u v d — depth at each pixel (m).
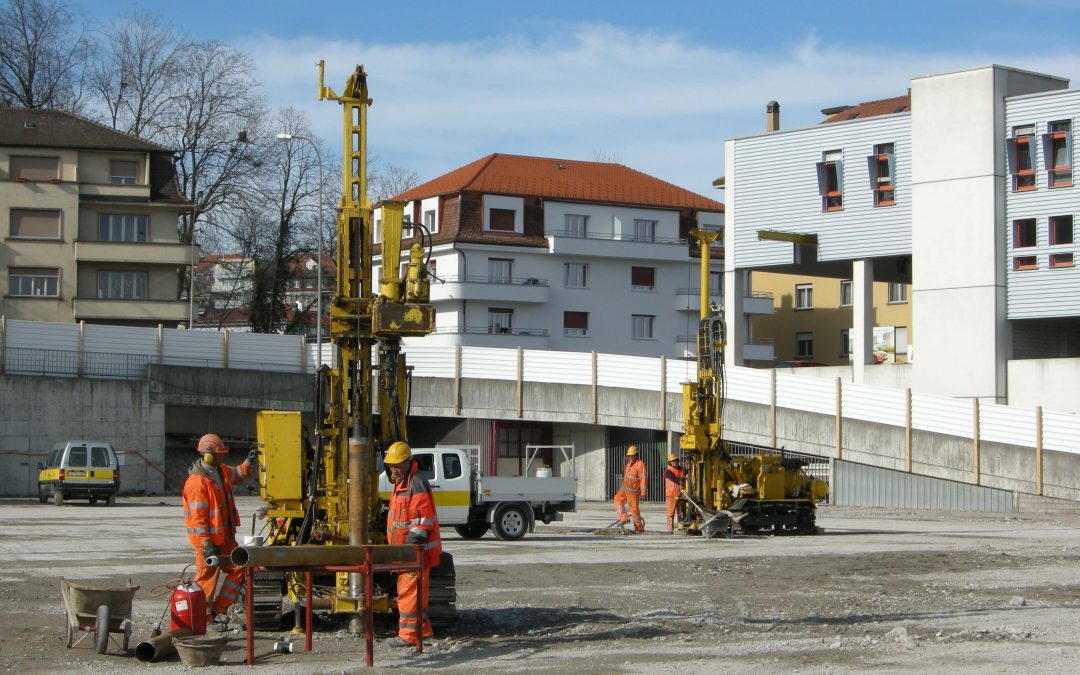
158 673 11.60
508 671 11.60
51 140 65.50
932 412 44.03
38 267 64.62
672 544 27.41
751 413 48.34
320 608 13.90
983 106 47.72
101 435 50.56
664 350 79.00
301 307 86.50
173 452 53.84
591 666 11.85
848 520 37.91
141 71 70.94
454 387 54.22
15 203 64.50
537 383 53.00
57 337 50.94
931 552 25.19
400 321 13.71
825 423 46.34
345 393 14.07
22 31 69.44
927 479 44.34
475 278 74.12
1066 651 12.69
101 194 66.44
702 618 15.41
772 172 53.34
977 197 47.75
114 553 22.91
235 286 79.56
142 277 66.81
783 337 81.25
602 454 52.84
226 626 14.11
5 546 24.31
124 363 52.09
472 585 18.91
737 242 54.34
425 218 77.44
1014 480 42.19
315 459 14.15
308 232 74.00
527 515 28.47
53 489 41.91
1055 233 46.53
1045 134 46.66
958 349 48.00
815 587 19.06
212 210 72.06
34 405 49.34
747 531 30.84
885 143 50.34
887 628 14.62
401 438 14.15
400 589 13.12
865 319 50.88
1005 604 16.94
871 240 50.50
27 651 12.70
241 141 67.50
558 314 76.38
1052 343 49.94
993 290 47.19
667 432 50.62
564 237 75.69
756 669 11.66
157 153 68.25
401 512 13.22
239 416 55.09
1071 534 31.48
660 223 79.81
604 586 18.95
